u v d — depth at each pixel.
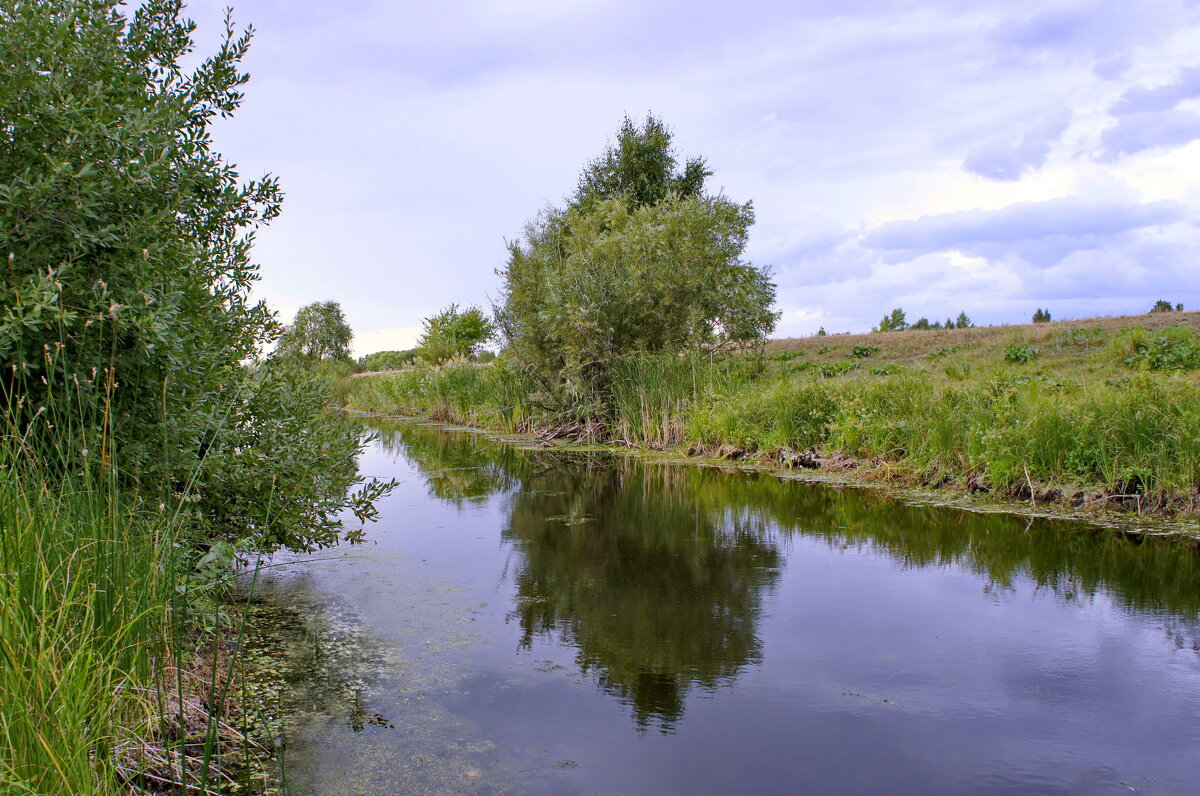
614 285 14.34
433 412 22.42
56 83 3.19
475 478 10.45
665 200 16.56
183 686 3.05
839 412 10.30
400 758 2.82
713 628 4.29
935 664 3.72
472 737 2.99
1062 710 3.21
